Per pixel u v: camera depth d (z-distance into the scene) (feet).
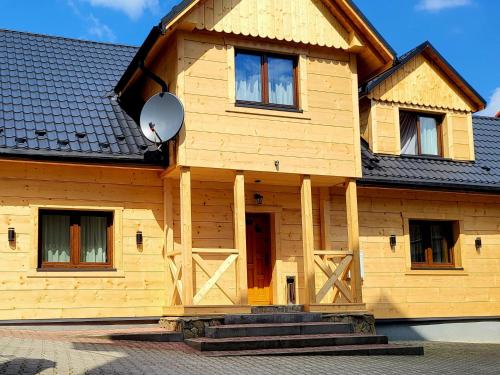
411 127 58.70
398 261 54.34
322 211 52.13
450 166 58.03
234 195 45.47
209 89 45.19
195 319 41.11
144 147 46.03
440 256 57.26
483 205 58.49
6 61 53.21
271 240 51.11
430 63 59.00
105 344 37.29
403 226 54.95
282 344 38.58
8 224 43.27
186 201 43.60
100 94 52.29
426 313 54.54
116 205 46.06
